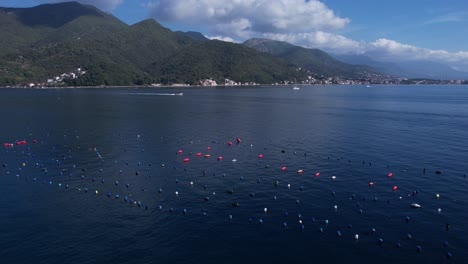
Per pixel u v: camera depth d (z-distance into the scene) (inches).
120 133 3873.0
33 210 1887.3
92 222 1763.0
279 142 3454.7
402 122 4872.0
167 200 2017.7
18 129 4097.0
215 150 3127.5
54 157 2878.9
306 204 1962.4
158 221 1775.3
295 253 1517.0
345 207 1925.4
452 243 1572.3
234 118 5162.4
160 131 4010.8
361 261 1459.2
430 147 3260.3
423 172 2501.2
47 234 1651.1
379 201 2001.7
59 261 1456.7
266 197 2059.5
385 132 4037.9
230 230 1691.7
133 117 5191.9
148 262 1455.5
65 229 1696.6
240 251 1533.0
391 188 2194.9
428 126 4515.3
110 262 1453.0
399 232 1665.8
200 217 1817.2
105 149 3142.2
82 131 3986.2
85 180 2335.1
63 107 6579.7
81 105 6998.0
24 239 1610.5
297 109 6574.8
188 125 4451.3
